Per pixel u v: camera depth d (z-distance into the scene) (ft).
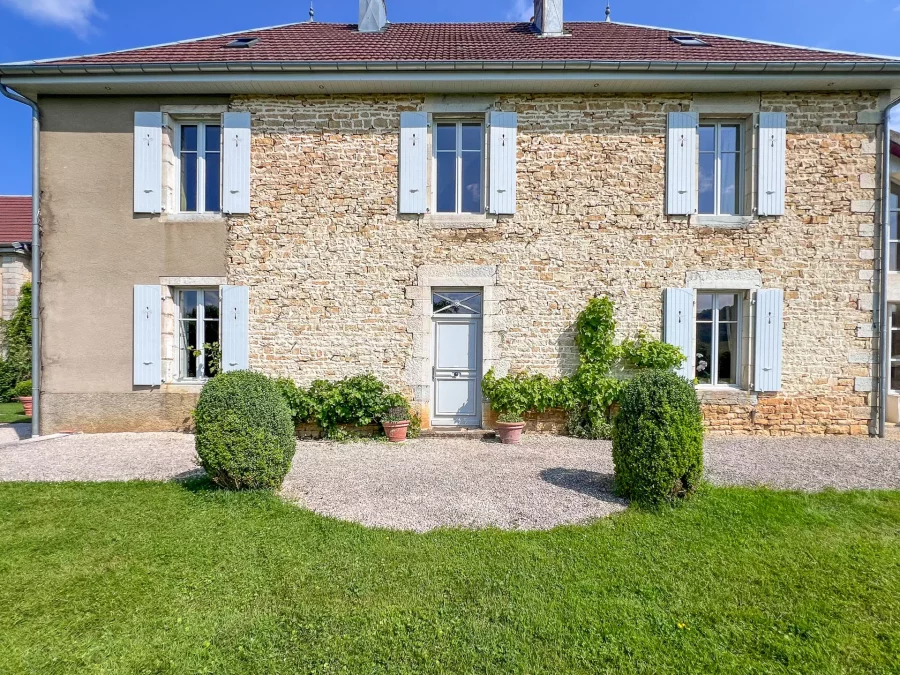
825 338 21.34
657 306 21.47
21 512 11.71
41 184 21.40
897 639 7.39
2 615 7.70
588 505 12.53
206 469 12.82
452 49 23.04
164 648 7.00
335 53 22.35
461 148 22.11
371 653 6.91
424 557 9.66
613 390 20.63
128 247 21.43
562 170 21.44
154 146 21.27
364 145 21.47
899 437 21.12
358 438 20.65
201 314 22.26
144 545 10.06
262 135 21.45
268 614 7.80
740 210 22.12
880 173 21.12
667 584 8.80
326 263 21.56
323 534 10.66
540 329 21.54
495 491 13.61
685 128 21.27
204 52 22.45
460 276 21.49
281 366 21.58
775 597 8.45
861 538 10.78
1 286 36.99
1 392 35.37
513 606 8.05
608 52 22.45
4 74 19.79
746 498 12.94
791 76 19.85
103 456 17.04
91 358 21.45
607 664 6.80
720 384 22.22
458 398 22.08
